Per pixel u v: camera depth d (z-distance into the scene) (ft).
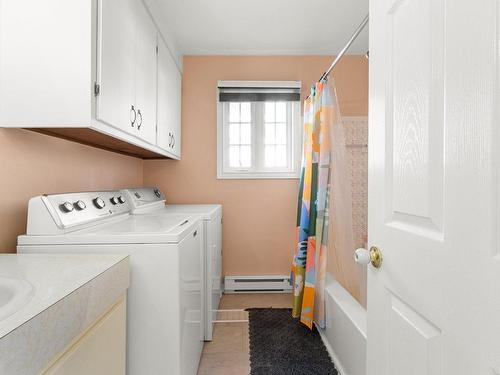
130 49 5.13
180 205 9.04
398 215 2.77
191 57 9.69
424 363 2.34
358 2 6.98
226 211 9.77
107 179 6.95
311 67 9.77
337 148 6.98
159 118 6.99
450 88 2.06
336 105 7.01
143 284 4.00
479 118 1.80
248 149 10.00
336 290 6.53
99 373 2.98
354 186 9.58
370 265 3.25
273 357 6.10
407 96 2.60
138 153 8.29
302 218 7.18
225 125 9.90
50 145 4.91
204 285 6.69
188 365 4.67
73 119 3.87
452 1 2.03
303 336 6.92
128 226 4.77
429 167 2.29
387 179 2.93
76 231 4.29
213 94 9.72
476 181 1.83
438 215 2.20
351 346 5.18
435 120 2.23
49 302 2.22
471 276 1.87
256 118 9.95
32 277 2.81
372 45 3.23
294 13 7.41
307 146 7.68
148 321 4.00
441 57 2.17
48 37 3.86
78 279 2.75
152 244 4.00
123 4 4.80
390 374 2.87
